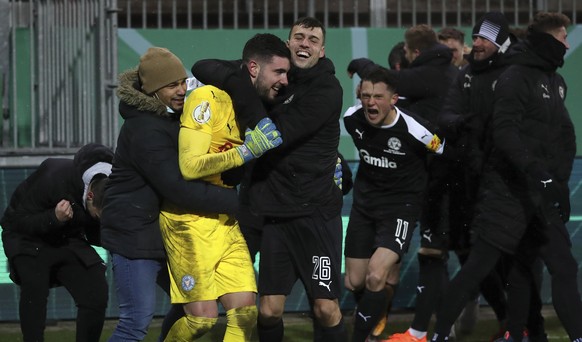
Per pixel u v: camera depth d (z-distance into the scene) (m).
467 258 14.66
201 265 10.62
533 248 13.26
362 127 13.38
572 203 16.77
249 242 12.72
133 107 10.58
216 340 14.94
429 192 14.49
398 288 16.75
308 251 11.52
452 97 14.29
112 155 12.25
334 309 11.69
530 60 13.12
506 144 12.84
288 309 16.52
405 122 13.18
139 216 10.68
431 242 14.48
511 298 13.52
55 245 12.44
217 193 10.51
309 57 11.10
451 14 19.19
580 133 18.62
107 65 17.17
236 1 18.72
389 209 13.54
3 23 17.48
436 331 13.46
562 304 12.98
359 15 19.33
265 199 11.46
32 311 12.41
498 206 13.13
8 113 17.42
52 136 17.38
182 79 10.58
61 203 11.97
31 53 17.17
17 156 17.06
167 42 18.16
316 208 11.45
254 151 10.38
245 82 10.48
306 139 11.23
